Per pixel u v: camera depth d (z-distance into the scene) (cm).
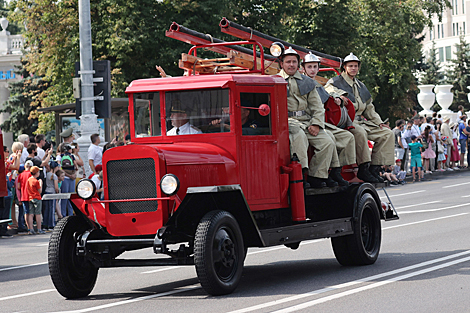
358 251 1098
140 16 3272
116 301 888
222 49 1162
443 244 1290
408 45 5153
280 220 1011
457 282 919
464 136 3559
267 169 982
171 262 873
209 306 810
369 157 1195
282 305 799
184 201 845
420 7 5469
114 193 895
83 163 1942
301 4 4147
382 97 5375
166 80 984
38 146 2041
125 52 3316
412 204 2150
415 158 3058
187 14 3309
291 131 1034
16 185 1889
